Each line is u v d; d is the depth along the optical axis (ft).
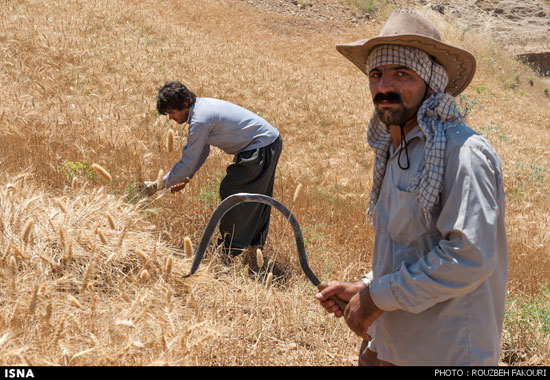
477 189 5.86
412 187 6.38
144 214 14.98
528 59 85.10
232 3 74.13
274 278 15.56
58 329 8.05
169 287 11.51
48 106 28.50
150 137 28.17
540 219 30.89
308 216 21.45
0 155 18.57
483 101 63.00
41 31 39.04
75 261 11.63
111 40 42.73
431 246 6.45
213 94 39.60
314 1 82.53
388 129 7.31
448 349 6.23
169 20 58.13
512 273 20.85
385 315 6.75
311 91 46.44
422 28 6.59
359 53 7.39
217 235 16.87
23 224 11.59
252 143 15.87
